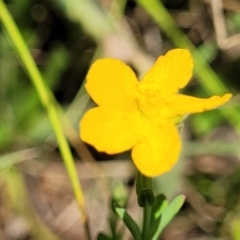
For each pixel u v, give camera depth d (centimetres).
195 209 21
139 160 13
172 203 15
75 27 22
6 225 21
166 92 14
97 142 13
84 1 21
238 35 21
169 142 14
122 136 14
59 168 22
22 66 20
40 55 22
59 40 22
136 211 21
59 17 22
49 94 18
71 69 22
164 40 23
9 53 21
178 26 23
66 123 20
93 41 22
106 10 21
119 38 22
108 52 22
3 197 21
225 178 21
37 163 21
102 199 21
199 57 20
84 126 14
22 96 21
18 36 18
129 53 22
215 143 21
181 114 14
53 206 22
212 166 21
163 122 14
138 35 23
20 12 22
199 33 23
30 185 22
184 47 20
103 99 14
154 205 15
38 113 21
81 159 21
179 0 23
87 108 21
